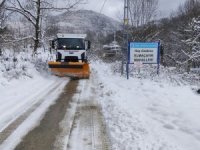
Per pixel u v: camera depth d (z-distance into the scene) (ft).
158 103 36.35
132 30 97.55
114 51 185.78
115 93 43.62
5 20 83.46
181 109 32.86
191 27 122.52
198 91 46.47
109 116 31.07
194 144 22.53
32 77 59.31
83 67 67.46
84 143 23.18
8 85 47.67
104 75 74.43
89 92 46.78
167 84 54.95
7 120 29.27
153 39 104.78
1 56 72.95
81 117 30.91
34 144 22.99
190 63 116.06
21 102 37.45
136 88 48.57
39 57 91.76
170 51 138.10
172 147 21.81
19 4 84.43
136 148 21.62
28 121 29.12
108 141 23.63
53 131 26.14
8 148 22.16
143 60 63.41
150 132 25.20
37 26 89.30
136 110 33.09
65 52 72.54
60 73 67.92
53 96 42.70
